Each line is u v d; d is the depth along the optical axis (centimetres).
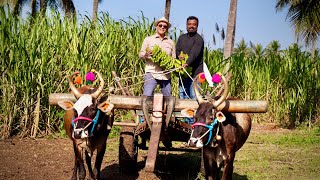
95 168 582
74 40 974
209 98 529
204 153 539
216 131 508
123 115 1054
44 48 923
